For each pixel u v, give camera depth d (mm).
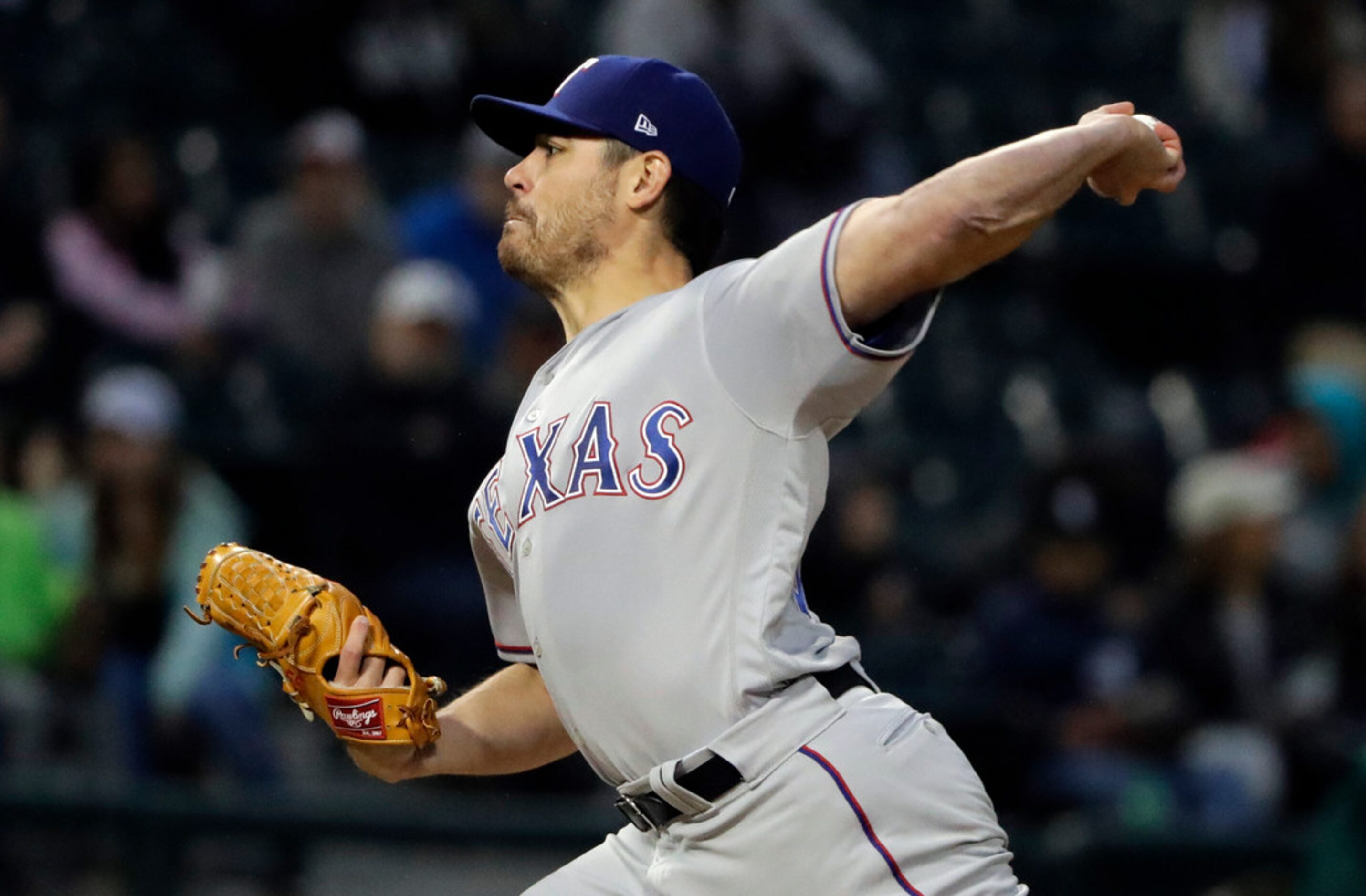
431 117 37750
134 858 22750
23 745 23688
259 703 24906
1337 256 36438
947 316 39719
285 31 38062
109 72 38562
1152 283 41719
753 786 11023
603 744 11484
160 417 24438
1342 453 29750
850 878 11016
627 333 11438
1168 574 26688
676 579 10961
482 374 30047
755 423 10930
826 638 11469
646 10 32688
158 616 24109
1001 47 46406
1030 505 26344
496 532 12156
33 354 28594
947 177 10297
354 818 22938
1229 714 25266
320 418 28172
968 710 24719
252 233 30906
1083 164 10297
